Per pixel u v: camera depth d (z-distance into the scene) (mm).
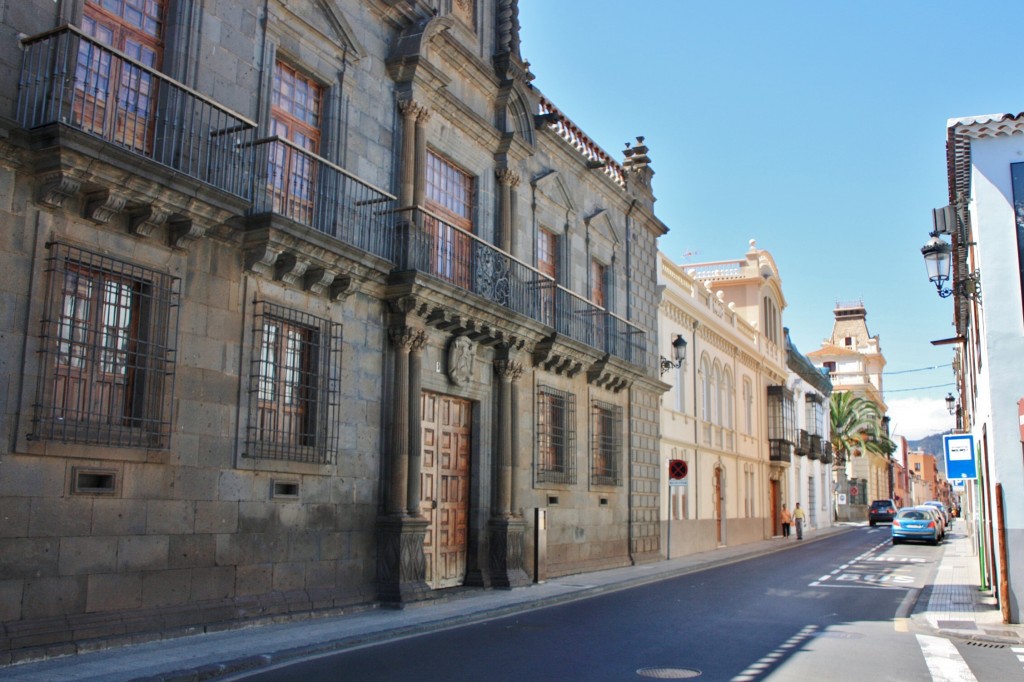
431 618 13445
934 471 159500
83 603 10148
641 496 26188
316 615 13250
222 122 12695
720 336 36562
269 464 12859
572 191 23469
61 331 10195
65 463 10078
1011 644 12227
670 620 14164
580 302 23188
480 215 19141
